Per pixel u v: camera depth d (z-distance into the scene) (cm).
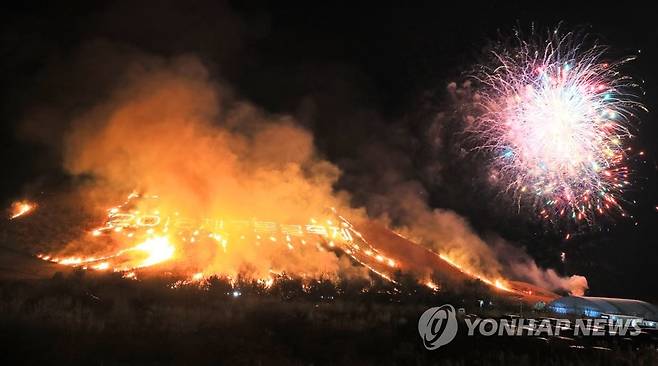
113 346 1873
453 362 1862
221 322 2261
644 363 1812
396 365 1847
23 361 1697
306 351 1992
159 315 2317
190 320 2233
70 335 1945
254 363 1814
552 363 1802
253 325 2269
